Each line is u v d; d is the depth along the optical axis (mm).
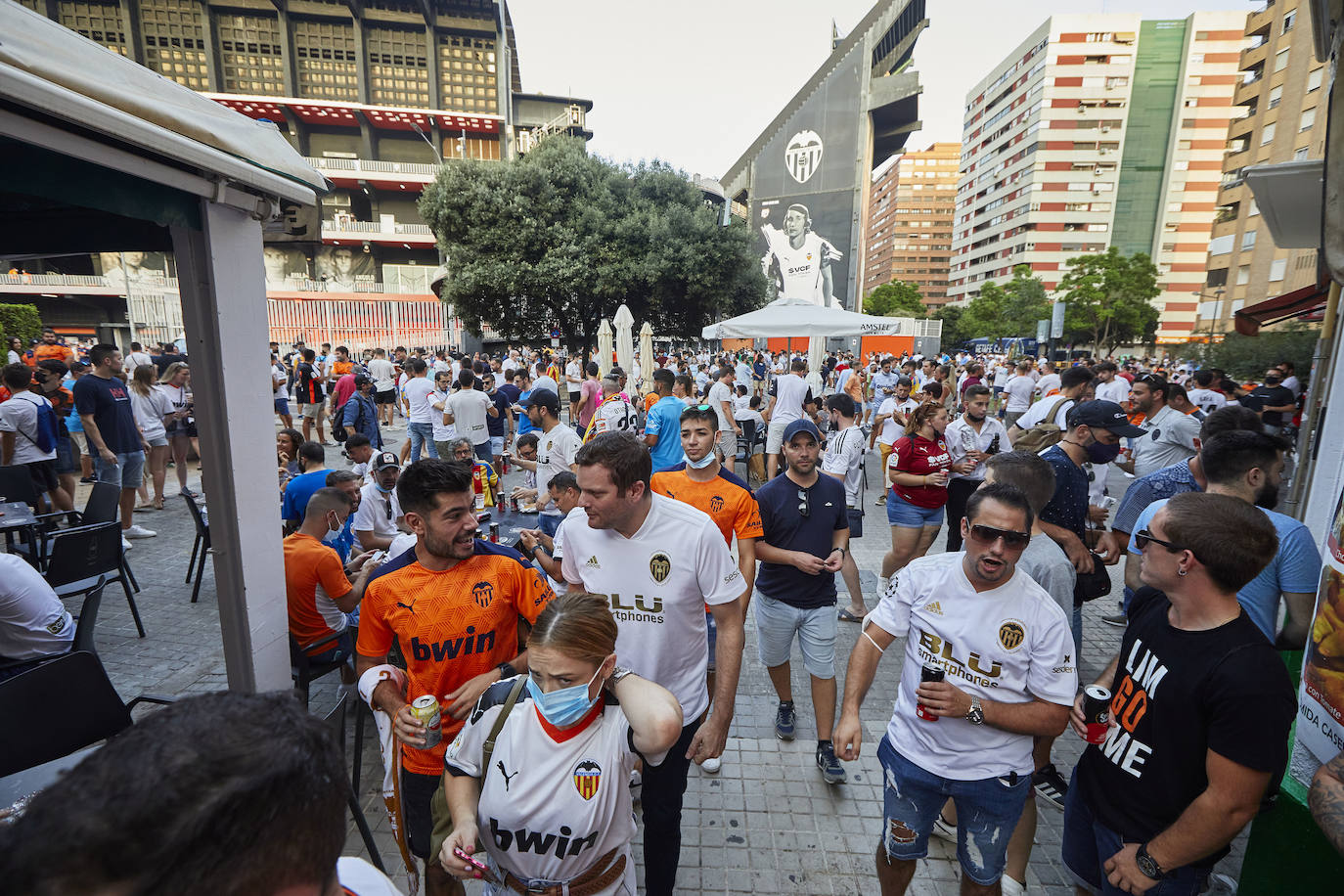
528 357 24922
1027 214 102000
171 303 34719
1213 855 1778
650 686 1640
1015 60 105688
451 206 23844
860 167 51719
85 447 11195
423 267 55844
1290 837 2072
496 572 2393
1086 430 3564
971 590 2227
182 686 4422
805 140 53812
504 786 1670
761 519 3543
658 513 2465
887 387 14414
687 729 2539
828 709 3572
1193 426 5934
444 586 2334
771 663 3818
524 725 1679
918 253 168000
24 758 2273
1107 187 98750
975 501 2121
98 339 45438
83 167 2141
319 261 54250
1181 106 95000
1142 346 68625
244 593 2887
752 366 25719
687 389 9414
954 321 81875
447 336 37156
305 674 3600
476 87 58500
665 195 26406
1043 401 6789
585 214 24016
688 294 25766
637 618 2498
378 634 2383
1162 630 1930
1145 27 94125
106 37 50688
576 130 67625
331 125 56062
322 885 709
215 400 2744
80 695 2428
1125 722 1980
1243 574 1726
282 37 53562
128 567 5797
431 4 55062
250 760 621
